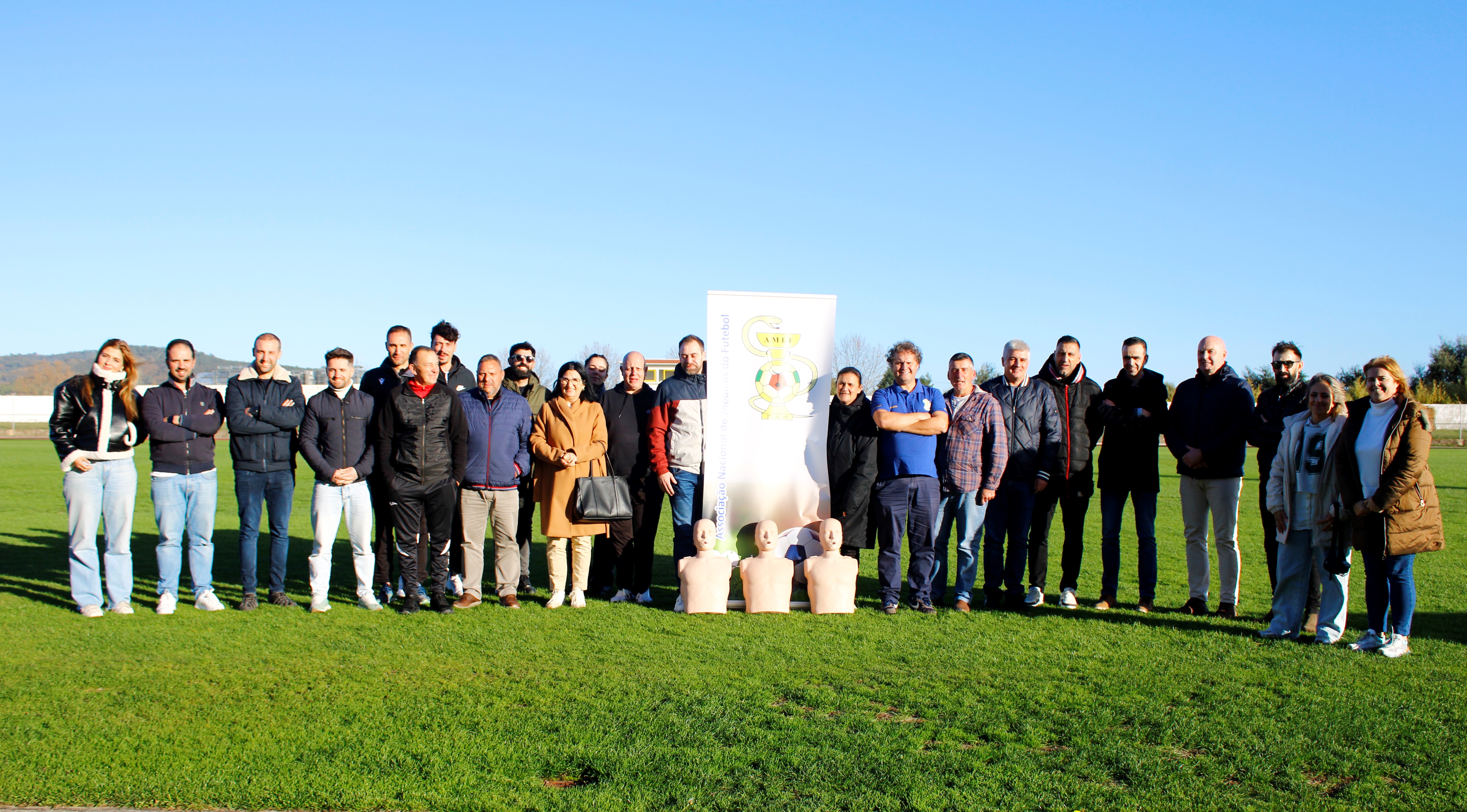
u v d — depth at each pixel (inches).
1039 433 298.4
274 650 240.2
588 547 298.7
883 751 171.3
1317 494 249.6
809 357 306.0
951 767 164.2
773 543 293.4
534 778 159.8
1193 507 288.8
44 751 170.4
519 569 301.1
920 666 227.6
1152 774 161.9
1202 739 178.1
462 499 295.4
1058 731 182.5
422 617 280.4
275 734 179.3
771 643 250.7
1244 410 278.4
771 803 149.9
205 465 288.0
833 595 288.2
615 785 156.5
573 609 293.7
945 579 316.2
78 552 279.1
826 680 215.9
